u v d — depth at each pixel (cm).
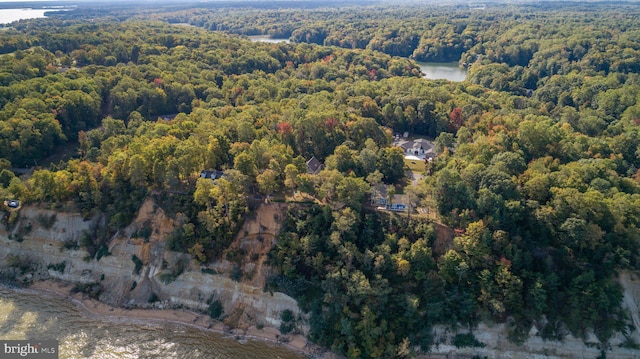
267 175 9475
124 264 9675
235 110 15162
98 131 13862
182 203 9781
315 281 8781
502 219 8638
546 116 14975
